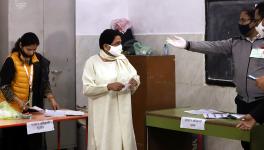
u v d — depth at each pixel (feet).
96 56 13.94
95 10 19.34
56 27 18.33
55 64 18.39
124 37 19.27
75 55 18.93
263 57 12.80
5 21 17.25
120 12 20.12
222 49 13.92
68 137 18.72
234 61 13.50
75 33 18.86
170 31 18.52
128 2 20.17
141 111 17.24
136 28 19.93
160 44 18.89
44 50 18.04
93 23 19.33
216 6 16.84
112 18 19.86
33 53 14.15
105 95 13.50
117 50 13.66
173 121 13.94
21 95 14.07
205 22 17.22
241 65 13.24
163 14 18.75
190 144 16.60
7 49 17.15
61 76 18.58
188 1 17.80
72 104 18.94
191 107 16.83
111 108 13.57
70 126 18.75
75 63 18.95
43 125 13.20
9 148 14.39
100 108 13.56
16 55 14.02
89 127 13.82
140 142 17.35
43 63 14.61
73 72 18.92
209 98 17.24
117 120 13.67
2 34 17.47
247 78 13.10
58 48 18.44
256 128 11.98
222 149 16.89
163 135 15.53
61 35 18.49
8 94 13.73
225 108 16.70
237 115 13.33
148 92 17.08
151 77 17.15
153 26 19.19
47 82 14.82
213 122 12.80
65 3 18.51
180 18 18.12
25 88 14.11
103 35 13.64
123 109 13.67
